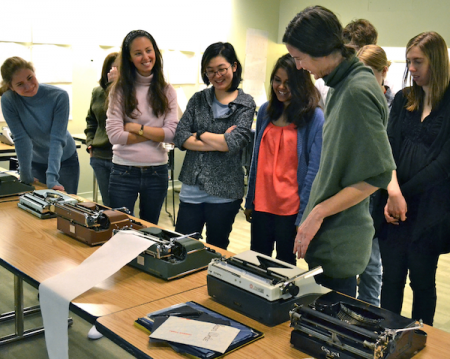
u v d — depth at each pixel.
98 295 1.54
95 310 1.43
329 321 1.23
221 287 1.49
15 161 3.69
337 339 1.19
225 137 2.37
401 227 2.14
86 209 2.07
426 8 5.46
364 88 1.43
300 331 1.27
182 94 5.90
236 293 1.45
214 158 2.46
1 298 2.98
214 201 2.49
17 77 2.54
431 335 1.34
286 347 1.27
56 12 4.84
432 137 2.04
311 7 1.49
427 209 2.06
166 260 1.71
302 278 1.44
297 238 1.59
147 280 1.68
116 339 1.28
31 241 1.99
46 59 4.86
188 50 6.07
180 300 1.52
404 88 2.21
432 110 2.04
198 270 1.77
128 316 1.40
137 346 1.24
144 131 2.58
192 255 1.73
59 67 4.97
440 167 2.00
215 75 2.39
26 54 4.70
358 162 1.45
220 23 6.36
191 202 2.52
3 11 4.48
